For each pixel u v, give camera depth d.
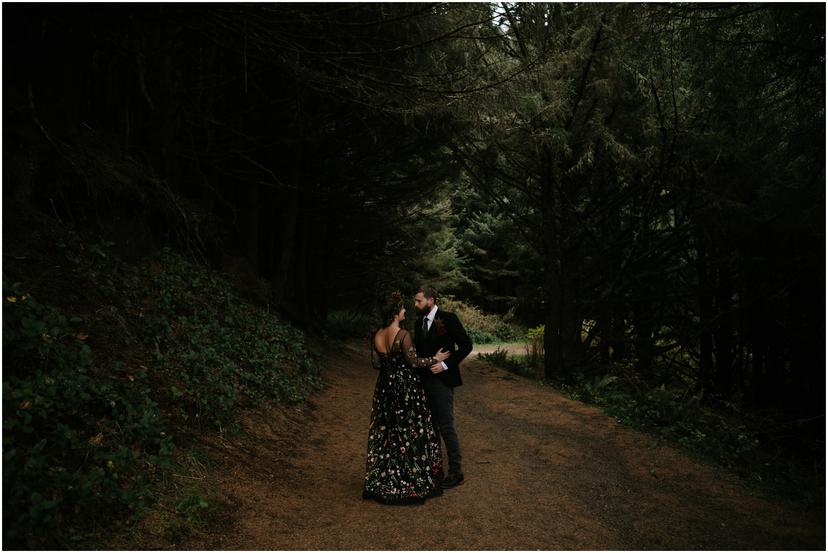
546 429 6.82
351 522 3.85
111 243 6.36
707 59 7.94
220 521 3.55
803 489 5.38
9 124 5.77
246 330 8.12
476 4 5.79
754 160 9.98
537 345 19.02
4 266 4.90
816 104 7.44
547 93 8.30
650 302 12.92
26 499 2.83
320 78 5.72
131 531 3.12
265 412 6.00
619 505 4.46
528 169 12.35
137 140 8.84
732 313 11.57
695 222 10.86
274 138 10.86
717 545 3.78
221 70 9.77
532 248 14.30
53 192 6.18
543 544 3.66
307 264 15.70
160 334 5.78
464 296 31.86
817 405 10.13
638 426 6.99
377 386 4.61
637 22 8.16
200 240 8.85
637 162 10.61
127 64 8.28
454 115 6.49
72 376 3.88
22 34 6.00
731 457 6.08
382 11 5.54
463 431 6.75
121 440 3.79
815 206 8.60
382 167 13.62
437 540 3.64
